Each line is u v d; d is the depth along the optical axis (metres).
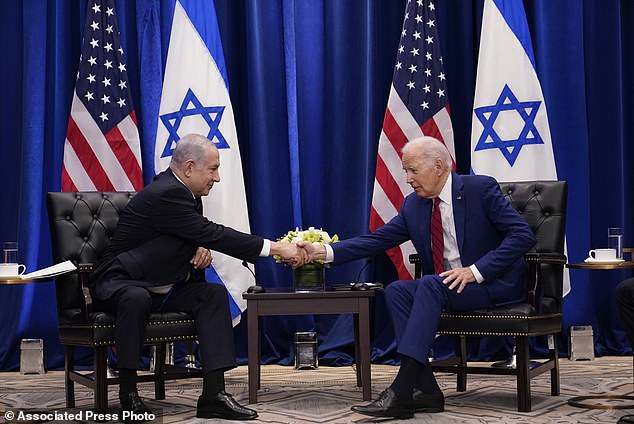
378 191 5.52
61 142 5.64
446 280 3.68
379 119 5.85
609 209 5.84
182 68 5.52
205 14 5.59
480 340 5.66
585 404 3.77
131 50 5.80
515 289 3.86
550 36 5.72
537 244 4.18
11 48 5.74
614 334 5.79
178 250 3.87
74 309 3.99
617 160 5.81
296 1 5.84
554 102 5.71
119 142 5.52
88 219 4.29
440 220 4.00
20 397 4.34
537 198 4.26
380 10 5.91
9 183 5.71
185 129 5.45
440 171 3.94
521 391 3.66
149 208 3.82
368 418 3.55
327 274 5.72
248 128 5.80
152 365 5.19
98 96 5.53
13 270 4.09
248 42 5.67
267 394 4.31
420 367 3.55
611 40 5.86
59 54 5.67
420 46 5.61
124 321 3.54
